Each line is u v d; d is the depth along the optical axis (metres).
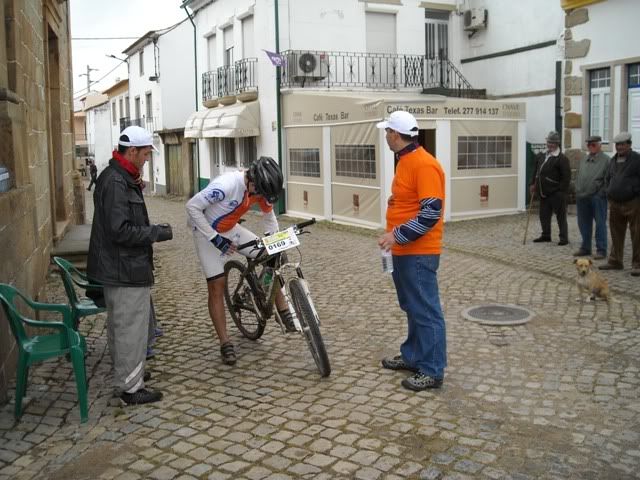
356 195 15.08
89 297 5.89
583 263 7.42
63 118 12.55
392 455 3.94
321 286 8.82
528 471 3.72
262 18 18.28
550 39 16.73
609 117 14.21
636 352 5.75
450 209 14.97
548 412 4.54
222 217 5.70
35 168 8.03
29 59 8.03
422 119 14.34
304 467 3.82
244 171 5.78
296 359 5.79
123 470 3.88
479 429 4.28
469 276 9.09
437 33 19.80
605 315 6.95
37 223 7.36
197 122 22.19
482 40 19.09
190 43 28.56
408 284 4.96
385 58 18.81
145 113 31.38
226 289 6.44
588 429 4.26
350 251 11.76
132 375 4.81
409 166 4.86
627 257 10.05
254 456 3.99
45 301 7.87
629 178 8.72
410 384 4.96
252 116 18.89
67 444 4.26
